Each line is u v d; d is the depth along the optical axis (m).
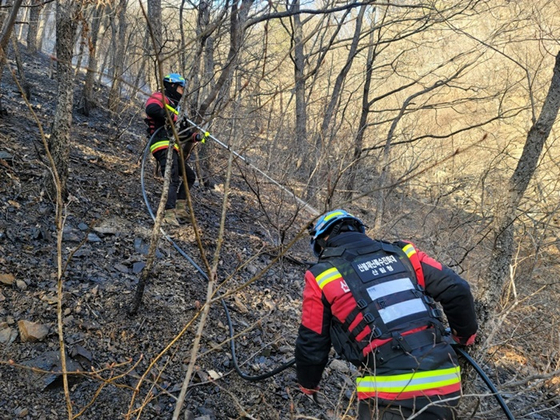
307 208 5.92
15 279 3.36
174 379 3.12
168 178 3.19
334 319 2.36
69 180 5.05
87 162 5.79
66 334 3.11
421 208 7.42
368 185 9.18
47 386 2.73
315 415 3.26
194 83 6.08
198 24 5.40
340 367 3.85
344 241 2.50
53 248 3.86
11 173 4.55
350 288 2.30
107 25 9.60
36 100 7.71
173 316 3.65
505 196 3.33
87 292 3.52
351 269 2.35
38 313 3.19
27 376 2.75
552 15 5.67
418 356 2.17
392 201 7.73
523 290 4.86
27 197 4.31
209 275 1.85
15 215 4.03
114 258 4.08
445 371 2.18
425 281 2.43
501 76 8.95
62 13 3.90
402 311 2.26
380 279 2.32
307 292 2.40
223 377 3.30
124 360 3.12
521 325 4.74
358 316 2.26
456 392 2.19
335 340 2.38
